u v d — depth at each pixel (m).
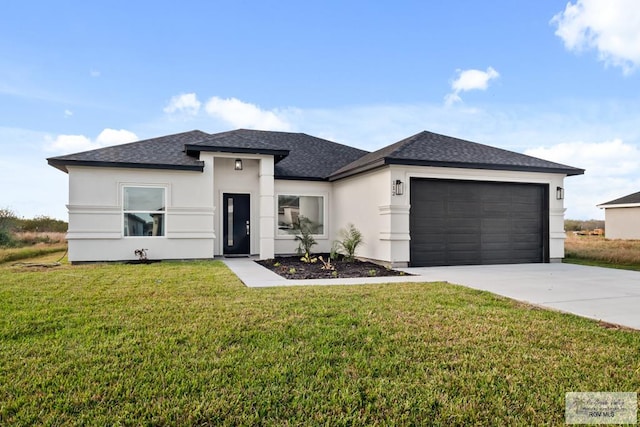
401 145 12.82
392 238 11.42
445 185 12.16
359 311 5.80
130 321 5.18
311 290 7.45
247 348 4.22
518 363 3.89
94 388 3.27
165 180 12.88
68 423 2.76
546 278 9.45
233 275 9.34
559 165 13.08
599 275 10.02
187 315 5.49
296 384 3.39
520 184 12.91
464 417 2.90
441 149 12.82
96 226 12.25
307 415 2.92
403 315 5.60
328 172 16.31
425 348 4.27
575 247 17.06
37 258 14.77
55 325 4.99
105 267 10.95
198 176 13.20
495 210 12.63
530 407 3.04
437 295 7.06
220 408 2.98
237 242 14.88
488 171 12.36
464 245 12.28
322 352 4.12
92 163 12.00
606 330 4.97
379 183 12.17
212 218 13.30
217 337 4.54
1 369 3.63
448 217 12.16
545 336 4.70
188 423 2.78
